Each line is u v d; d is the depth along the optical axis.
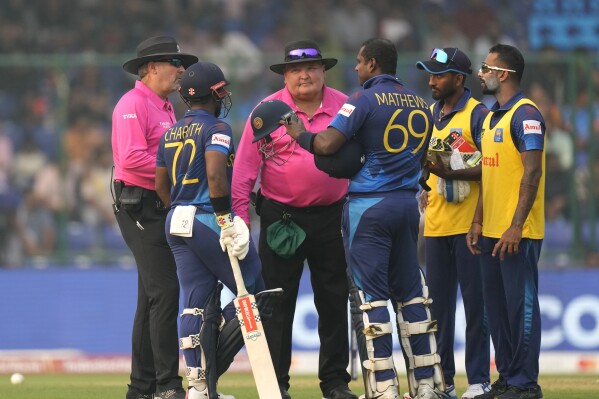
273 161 29.20
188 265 25.78
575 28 72.44
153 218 28.36
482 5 71.81
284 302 29.88
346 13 71.38
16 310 51.50
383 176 25.45
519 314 26.78
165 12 70.75
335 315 29.91
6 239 54.12
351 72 54.44
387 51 26.12
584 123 52.91
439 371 26.02
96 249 53.81
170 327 28.08
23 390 34.53
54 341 51.22
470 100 28.89
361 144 25.48
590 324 50.84
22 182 54.75
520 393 26.69
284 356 29.98
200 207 25.53
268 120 25.86
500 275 27.61
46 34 69.56
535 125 26.48
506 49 27.36
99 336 51.34
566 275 51.22
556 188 52.69
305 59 29.03
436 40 70.62
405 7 71.56
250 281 25.86
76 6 70.31
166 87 29.14
